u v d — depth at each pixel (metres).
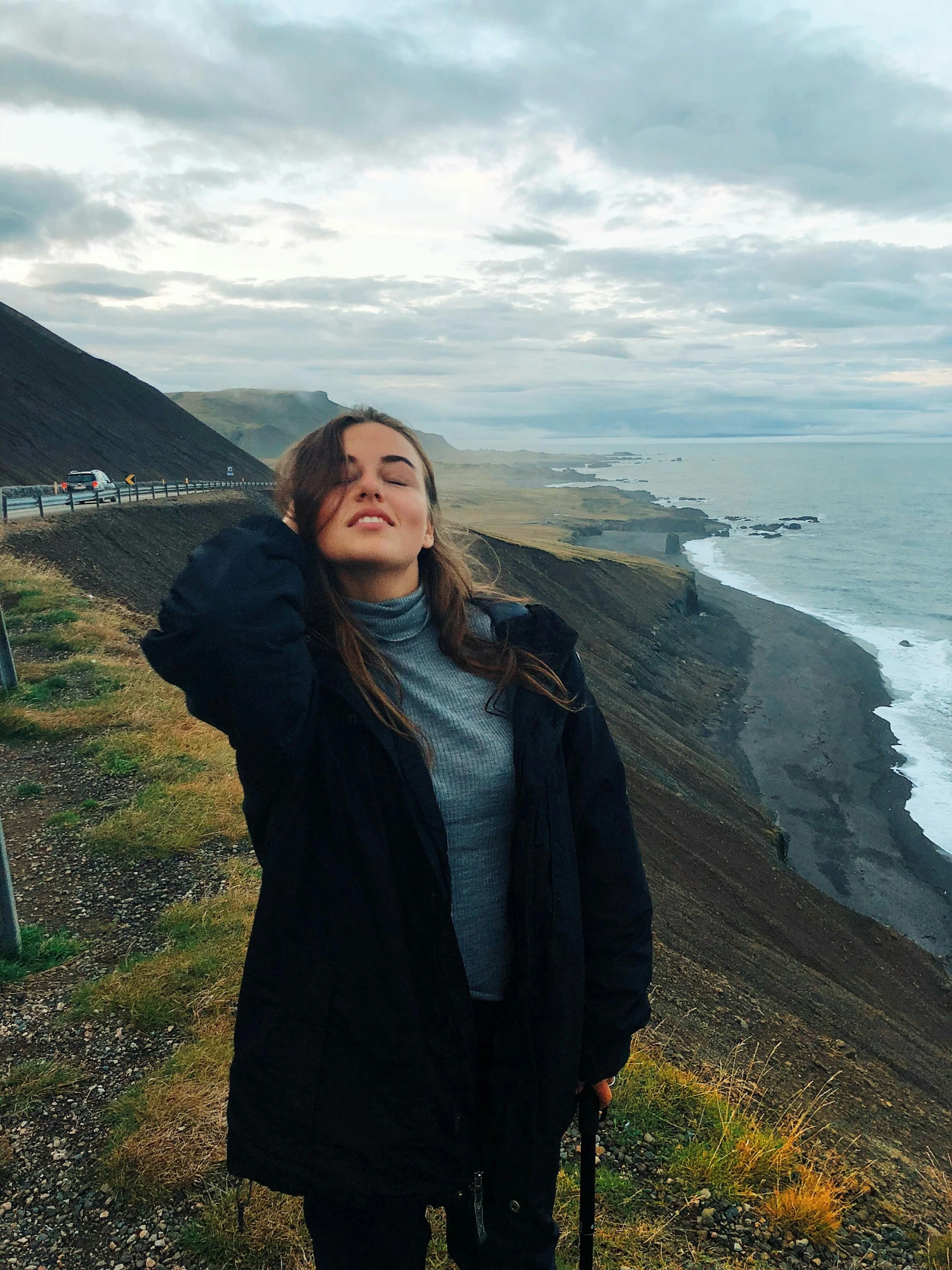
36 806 7.32
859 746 44.69
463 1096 1.48
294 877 1.41
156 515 35.69
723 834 27.42
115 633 14.38
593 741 1.59
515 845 1.46
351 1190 1.45
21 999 4.52
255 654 1.22
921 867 31.59
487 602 1.60
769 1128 4.59
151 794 7.42
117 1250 2.93
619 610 64.62
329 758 1.40
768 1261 3.32
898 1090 9.10
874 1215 4.04
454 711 1.46
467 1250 1.64
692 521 165.25
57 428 61.12
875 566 116.25
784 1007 13.16
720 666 61.38
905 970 22.78
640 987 1.62
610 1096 1.73
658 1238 3.27
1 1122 3.57
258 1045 1.46
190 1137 3.35
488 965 1.54
